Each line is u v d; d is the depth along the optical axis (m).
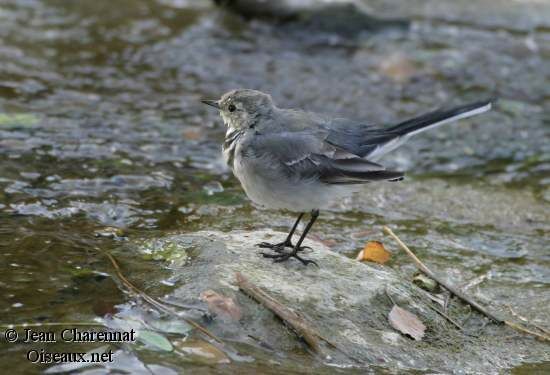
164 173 13.10
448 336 9.07
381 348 8.51
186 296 8.68
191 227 11.33
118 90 16.14
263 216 12.01
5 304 8.54
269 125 9.95
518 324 9.61
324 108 16.25
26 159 12.77
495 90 17.70
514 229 12.37
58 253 9.83
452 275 10.70
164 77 17.00
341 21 19.66
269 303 8.55
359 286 9.28
